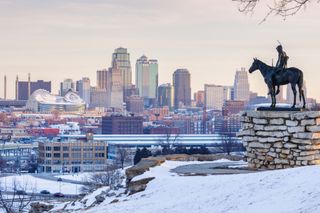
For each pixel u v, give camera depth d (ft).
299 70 175.22
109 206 152.87
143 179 166.81
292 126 172.14
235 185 147.33
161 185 160.97
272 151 175.63
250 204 132.36
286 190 135.44
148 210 142.82
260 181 146.20
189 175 168.76
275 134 175.01
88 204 170.50
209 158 205.26
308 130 170.50
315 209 119.03
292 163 172.45
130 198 159.12
